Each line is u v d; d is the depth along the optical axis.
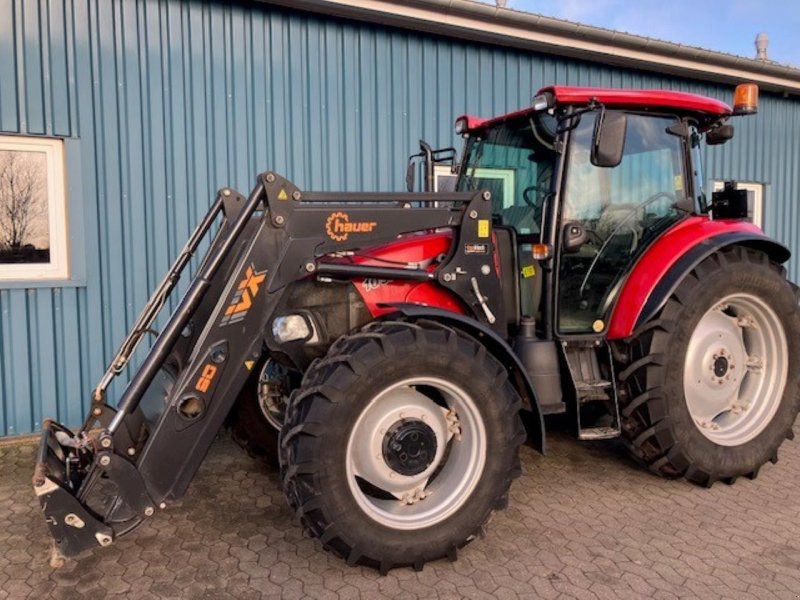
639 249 3.56
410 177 4.35
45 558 2.82
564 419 3.68
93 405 3.10
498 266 3.41
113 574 2.68
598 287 3.49
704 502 3.35
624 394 3.46
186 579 2.64
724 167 7.64
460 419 2.85
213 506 3.36
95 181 4.63
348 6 5.08
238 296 2.68
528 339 3.31
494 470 2.79
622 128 3.07
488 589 2.54
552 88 3.23
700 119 3.72
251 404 3.74
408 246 3.13
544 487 3.54
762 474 3.75
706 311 3.43
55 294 4.59
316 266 2.78
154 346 2.61
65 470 2.71
